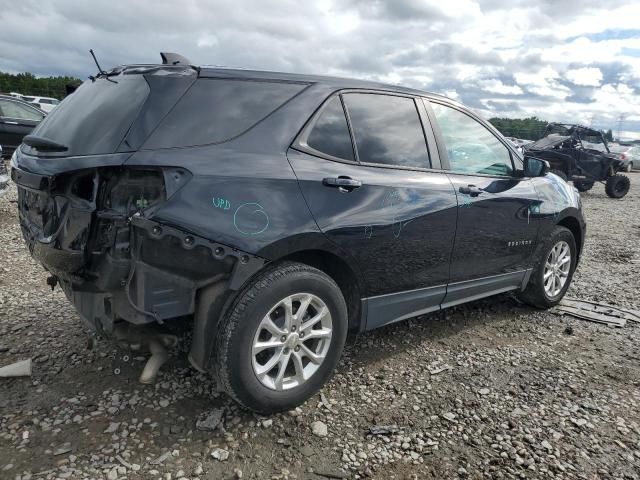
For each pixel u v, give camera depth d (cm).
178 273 247
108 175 241
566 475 249
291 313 275
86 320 266
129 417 277
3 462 239
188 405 291
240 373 259
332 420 285
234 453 254
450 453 262
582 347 397
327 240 286
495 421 291
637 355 385
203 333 260
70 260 249
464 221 363
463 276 380
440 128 374
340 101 318
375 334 402
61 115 296
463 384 331
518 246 420
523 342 402
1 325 387
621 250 760
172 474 237
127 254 241
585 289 550
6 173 777
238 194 256
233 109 276
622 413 304
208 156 256
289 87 301
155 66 286
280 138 283
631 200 1530
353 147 315
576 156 1555
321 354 293
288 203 271
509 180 415
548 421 292
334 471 245
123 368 328
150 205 240
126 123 251
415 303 352
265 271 269
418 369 348
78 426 268
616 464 258
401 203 322
